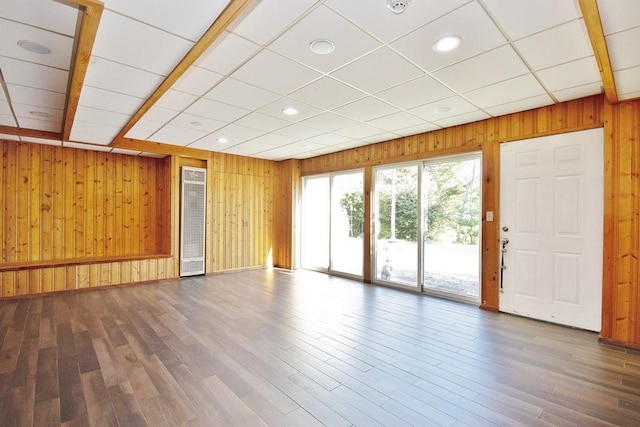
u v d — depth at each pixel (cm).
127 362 260
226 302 439
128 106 361
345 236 627
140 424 185
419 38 227
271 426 185
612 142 314
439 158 473
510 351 288
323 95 334
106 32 218
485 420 191
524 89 317
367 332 332
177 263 600
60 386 223
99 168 574
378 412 199
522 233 385
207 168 636
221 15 197
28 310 395
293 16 203
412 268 509
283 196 732
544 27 213
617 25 193
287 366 257
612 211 313
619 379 239
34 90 316
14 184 496
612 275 310
